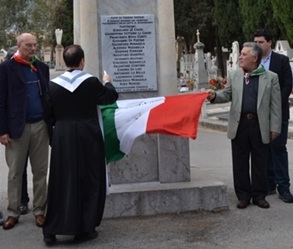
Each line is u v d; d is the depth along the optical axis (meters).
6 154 5.84
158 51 6.24
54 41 51.22
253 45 6.09
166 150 6.22
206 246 5.07
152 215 5.98
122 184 6.23
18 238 5.50
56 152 5.12
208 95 5.91
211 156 10.30
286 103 6.52
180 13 35.25
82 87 5.11
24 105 5.69
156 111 5.69
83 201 5.13
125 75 6.21
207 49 36.53
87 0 6.06
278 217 5.89
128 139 5.63
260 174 6.25
